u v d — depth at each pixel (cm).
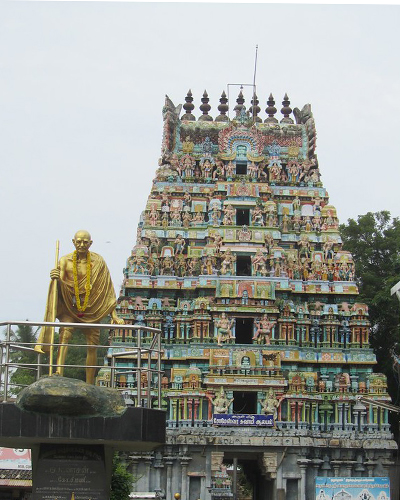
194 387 7106
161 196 8088
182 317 7469
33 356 9262
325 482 6712
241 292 7469
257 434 6969
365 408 7256
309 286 7725
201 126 8500
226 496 6888
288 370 7362
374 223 9644
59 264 3225
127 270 7900
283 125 8612
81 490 2784
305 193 8256
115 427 2675
